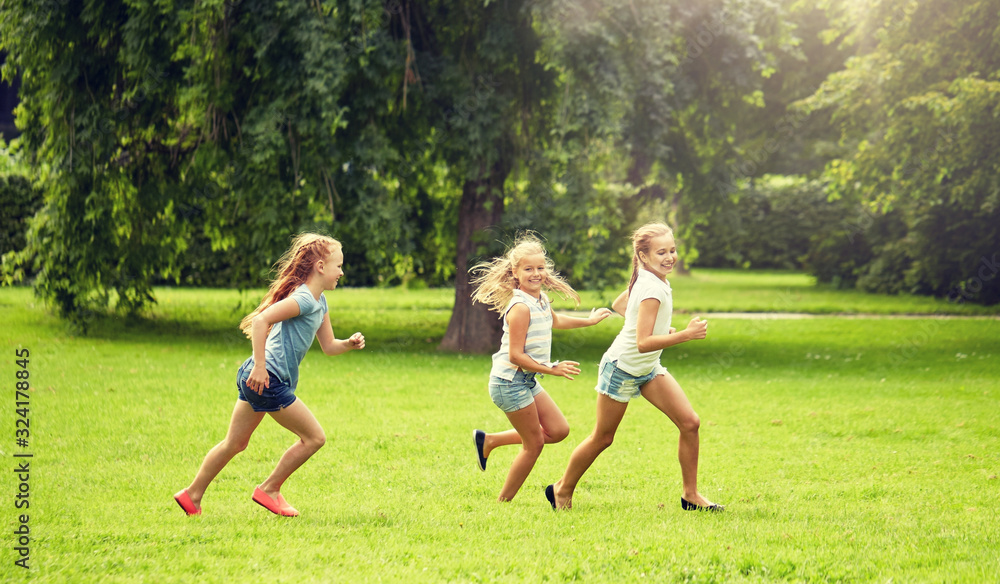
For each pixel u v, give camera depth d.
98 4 12.48
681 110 13.96
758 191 37.00
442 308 20.48
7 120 29.38
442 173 14.98
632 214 16.38
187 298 19.77
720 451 6.91
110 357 11.26
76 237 13.24
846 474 6.07
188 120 13.67
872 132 16.94
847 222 29.27
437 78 12.87
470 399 9.20
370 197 12.23
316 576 3.48
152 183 13.80
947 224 23.16
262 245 12.45
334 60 11.52
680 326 18.52
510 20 12.81
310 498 5.14
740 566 3.71
